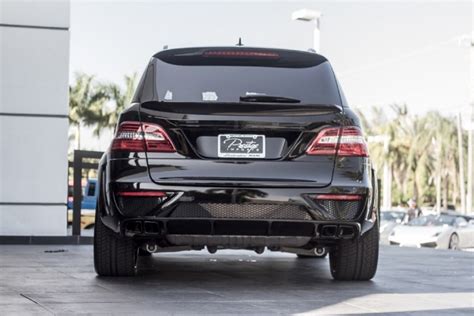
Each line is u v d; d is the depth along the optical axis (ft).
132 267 19.04
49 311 13.92
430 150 245.24
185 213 17.20
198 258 27.40
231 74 18.35
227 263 25.32
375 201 18.38
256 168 17.24
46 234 36.14
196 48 18.75
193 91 18.03
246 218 17.15
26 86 36.06
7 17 35.86
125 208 17.37
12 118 35.94
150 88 18.08
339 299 16.21
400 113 245.24
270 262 26.02
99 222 18.47
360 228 17.60
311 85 18.33
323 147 17.49
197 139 17.34
